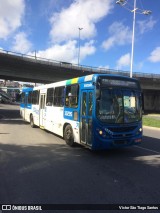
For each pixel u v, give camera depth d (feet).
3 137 45.55
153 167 27.55
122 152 35.17
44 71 145.07
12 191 19.66
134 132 32.60
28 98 66.49
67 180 22.54
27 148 36.06
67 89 39.93
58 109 43.29
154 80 189.16
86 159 30.63
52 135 49.08
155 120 98.68
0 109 152.56
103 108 31.22
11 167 26.16
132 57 114.11
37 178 22.86
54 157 31.09
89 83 32.94
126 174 24.80
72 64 151.33
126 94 32.91
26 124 69.51
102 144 30.71
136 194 19.58
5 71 133.28
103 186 21.22
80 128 34.78
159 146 40.47
